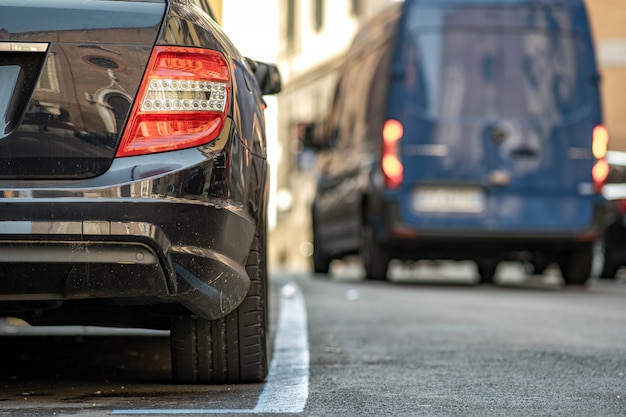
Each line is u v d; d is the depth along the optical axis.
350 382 7.08
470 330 10.43
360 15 44.91
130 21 6.02
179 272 5.94
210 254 6.03
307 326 10.73
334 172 21.30
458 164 17.48
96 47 5.95
